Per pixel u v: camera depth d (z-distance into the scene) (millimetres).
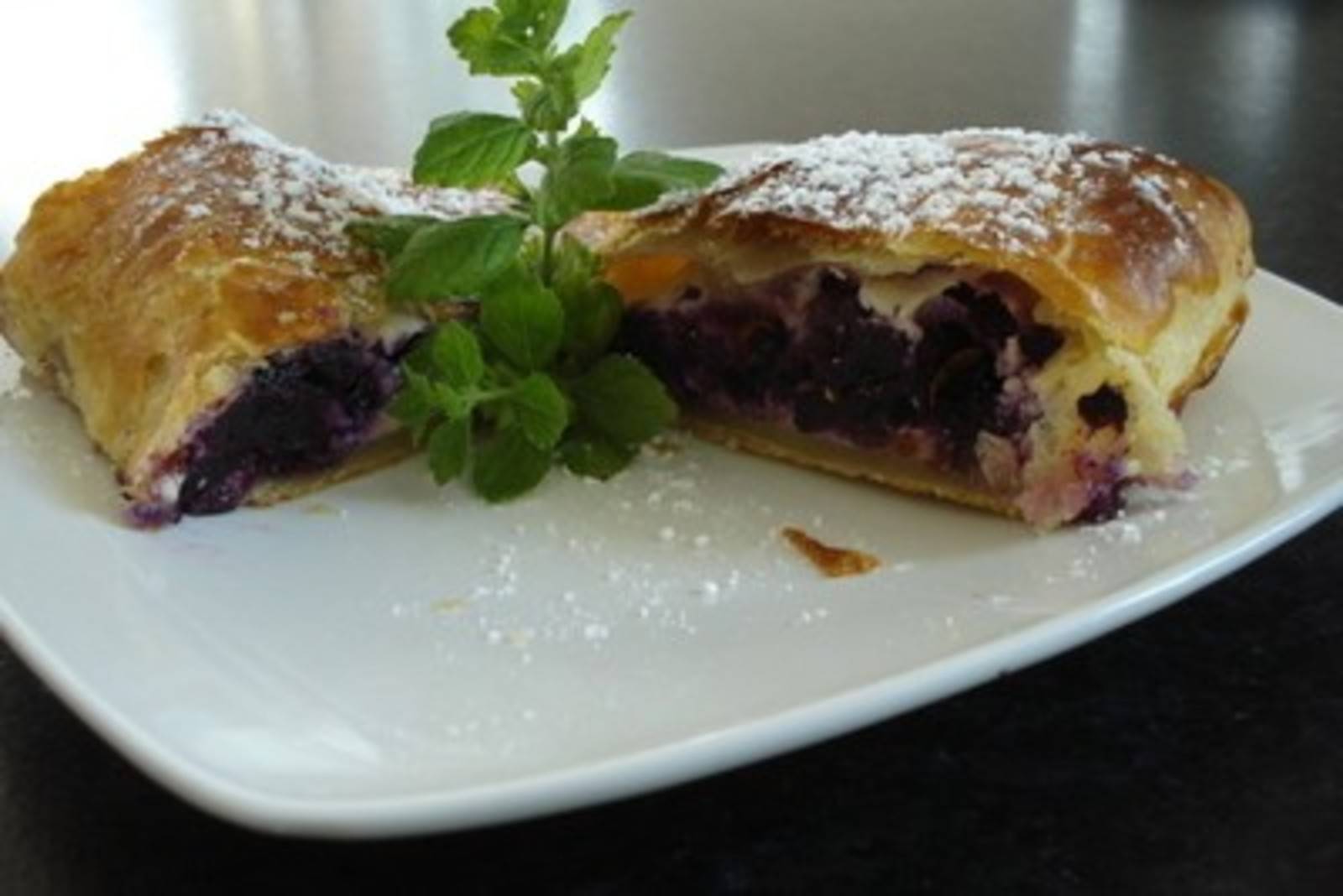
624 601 415
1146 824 367
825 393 462
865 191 461
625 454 459
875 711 369
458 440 446
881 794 373
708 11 787
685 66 703
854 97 672
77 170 608
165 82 693
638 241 478
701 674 390
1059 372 438
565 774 352
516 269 455
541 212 454
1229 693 392
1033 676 396
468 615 410
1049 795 372
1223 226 467
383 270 459
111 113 662
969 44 729
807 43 733
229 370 439
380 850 364
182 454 436
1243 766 377
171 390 437
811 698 375
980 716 387
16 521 423
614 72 695
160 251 456
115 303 457
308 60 718
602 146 452
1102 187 453
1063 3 798
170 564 419
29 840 365
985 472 446
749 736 361
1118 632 406
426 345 457
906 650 394
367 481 455
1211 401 456
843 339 460
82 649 383
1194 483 431
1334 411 449
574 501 447
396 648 399
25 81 693
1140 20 768
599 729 374
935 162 469
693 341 476
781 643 399
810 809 370
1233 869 360
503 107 666
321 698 381
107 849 364
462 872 361
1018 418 443
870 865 361
